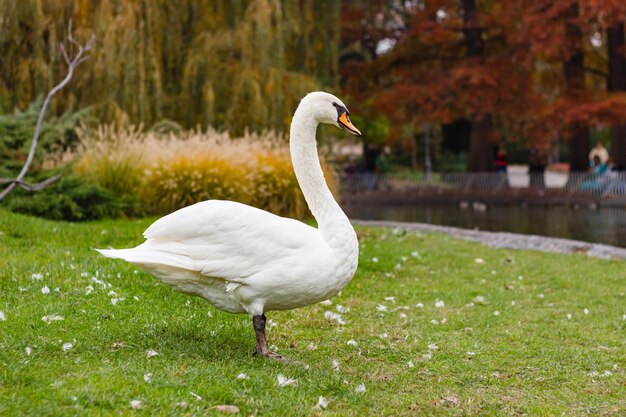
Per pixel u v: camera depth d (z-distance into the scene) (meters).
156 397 3.94
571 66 29.41
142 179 14.71
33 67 16.91
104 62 17.19
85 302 6.10
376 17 38.50
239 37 19.12
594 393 4.95
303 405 4.16
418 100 30.81
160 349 4.92
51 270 7.12
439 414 4.35
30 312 5.61
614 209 24.11
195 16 19.97
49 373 4.17
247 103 19.08
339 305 7.21
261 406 4.05
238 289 4.84
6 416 3.52
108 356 4.68
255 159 15.37
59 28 16.98
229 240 4.73
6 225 9.62
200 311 6.33
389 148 50.16
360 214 24.11
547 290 8.88
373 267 9.74
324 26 23.19
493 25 31.23
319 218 5.12
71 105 16.73
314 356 5.44
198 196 14.60
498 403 4.63
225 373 4.49
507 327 6.86
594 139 50.81
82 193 13.19
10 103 17.19
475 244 13.09
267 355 5.01
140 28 17.72
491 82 28.58
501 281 9.41
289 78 19.78
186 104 19.14
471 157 33.06
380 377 5.01
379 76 35.72
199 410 3.85
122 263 7.82
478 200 28.67
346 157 38.72
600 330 6.83
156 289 6.96
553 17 27.19
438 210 25.59
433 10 33.09
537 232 17.38
